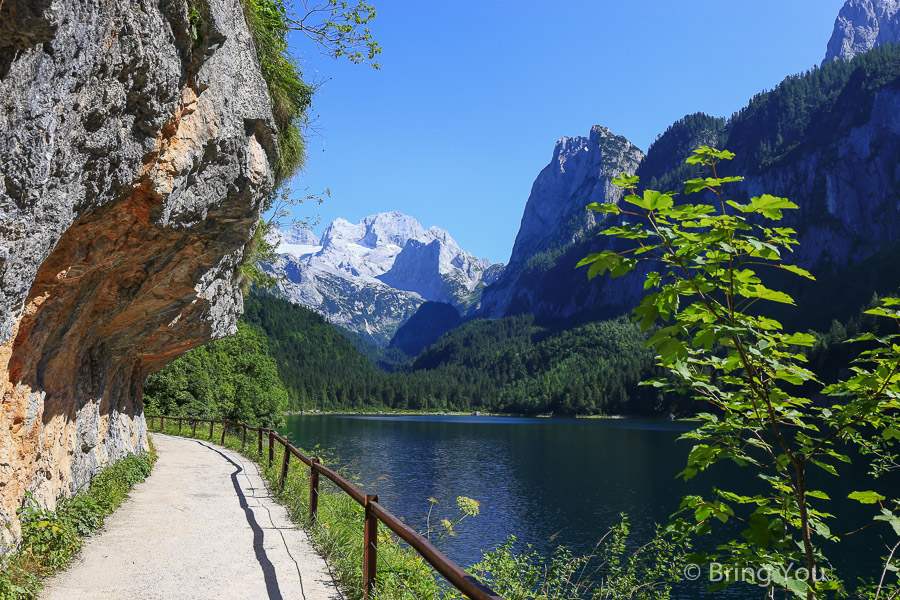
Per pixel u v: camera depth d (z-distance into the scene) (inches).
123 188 209.2
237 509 410.0
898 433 133.3
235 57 268.8
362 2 361.4
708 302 127.9
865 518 932.0
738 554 138.6
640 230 129.9
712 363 137.6
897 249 7209.6
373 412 7652.6
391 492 1244.5
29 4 127.6
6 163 138.5
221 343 2009.1
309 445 2007.9
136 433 676.1
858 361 134.9
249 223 335.9
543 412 7475.4
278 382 2335.1
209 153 262.4
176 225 266.1
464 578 136.1
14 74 133.4
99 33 157.8
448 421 5753.0
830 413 137.0
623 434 3779.5
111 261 260.2
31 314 222.5
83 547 294.5
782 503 145.6
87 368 383.9
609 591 262.5
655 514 1178.0
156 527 347.6
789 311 6584.6
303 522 362.3
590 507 1257.4
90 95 165.6
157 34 189.8
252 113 286.7
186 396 1561.3
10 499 237.8
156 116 206.1
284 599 227.1
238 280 573.0
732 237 126.4
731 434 146.2
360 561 269.0
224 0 245.1
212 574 256.7
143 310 388.5
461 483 1569.9
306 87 383.2
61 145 159.8
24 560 234.4
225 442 956.0
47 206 165.9
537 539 946.1
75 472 364.2
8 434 229.1
